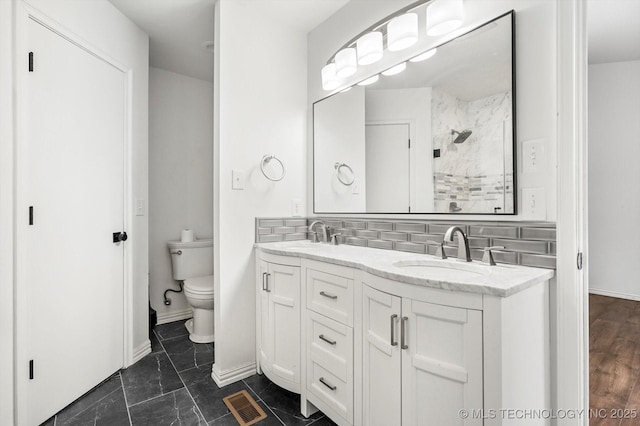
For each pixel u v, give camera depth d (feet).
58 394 5.18
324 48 7.14
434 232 5.07
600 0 7.43
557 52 3.75
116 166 6.53
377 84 5.98
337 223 6.84
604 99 11.09
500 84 4.28
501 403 2.92
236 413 5.23
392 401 3.69
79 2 5.55
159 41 7.92
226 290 6.23
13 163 4.50
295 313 5.39
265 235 6.80
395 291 3.62
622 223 10.85
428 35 5.10
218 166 6.20
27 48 4.67
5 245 4.41
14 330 4.53
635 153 10.62
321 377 4.88
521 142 4.13
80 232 5.63
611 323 8.62
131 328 6.82
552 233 3.84
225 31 6.25
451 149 4.87
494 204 4.37
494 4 4.36
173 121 9.71
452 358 3.20
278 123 7.09
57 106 5.18
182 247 9.11
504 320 2.95
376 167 5.99
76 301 5.54
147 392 5.81
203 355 7.33
